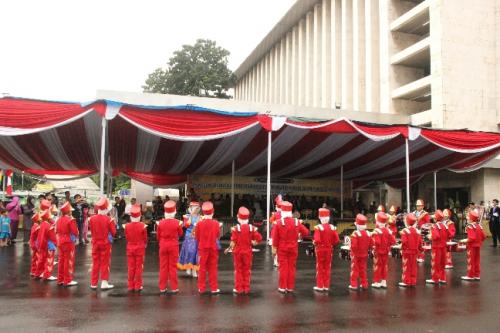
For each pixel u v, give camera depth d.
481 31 31.00
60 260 9.41
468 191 27.61
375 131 16.23
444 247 10.68
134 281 9.02
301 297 8.76
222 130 14.80
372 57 37.62
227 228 19.80
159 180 28.89
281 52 60.69
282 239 9.24
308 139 18.45
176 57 46.94
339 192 29.53
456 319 7.27
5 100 13.38
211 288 8.91
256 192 28.22
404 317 7.35
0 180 26.12
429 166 23.41
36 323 6.55
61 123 13.50
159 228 8.95
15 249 15.79
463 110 29.84
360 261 9.70
